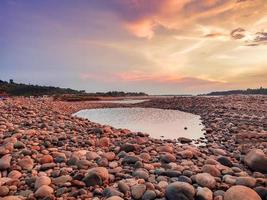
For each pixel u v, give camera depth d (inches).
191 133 132.6
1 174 60.0
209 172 58.6
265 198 47.0
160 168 63.0
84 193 51.0
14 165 63.2
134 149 79.4
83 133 107.8
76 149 80.4
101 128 112.1
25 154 70.5
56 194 50.7
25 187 53.7
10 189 52.4
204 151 82.4
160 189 51.6
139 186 51.2
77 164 64.2
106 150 81.5
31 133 95.0
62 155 70.5
